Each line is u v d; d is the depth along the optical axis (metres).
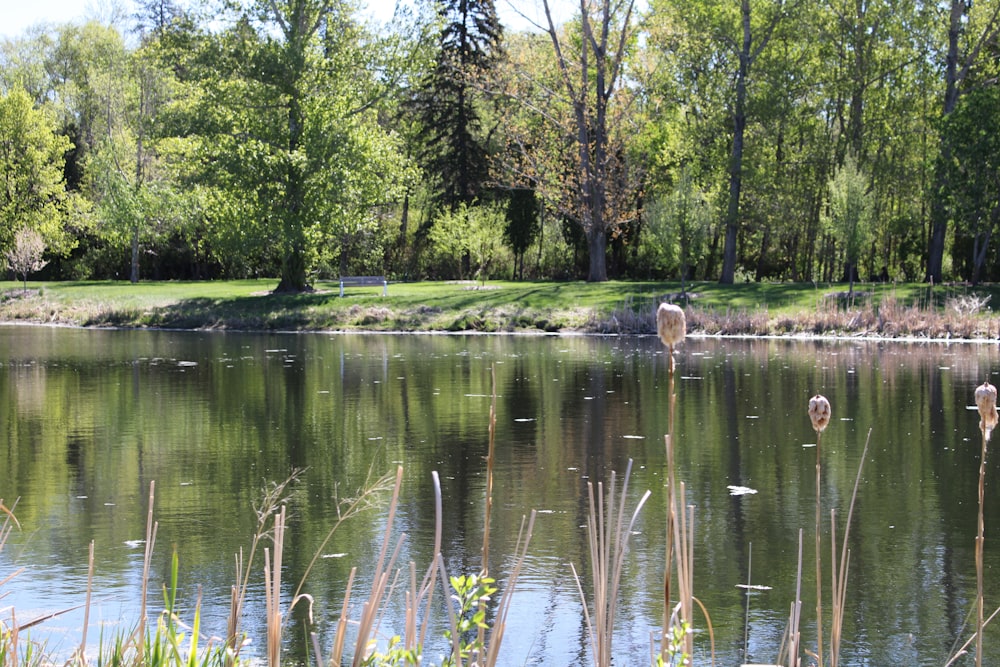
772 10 37.72
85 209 50.16
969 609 6.95
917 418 14.23
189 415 14.84
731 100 37.38
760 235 46.25
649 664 6.02
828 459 11.61
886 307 27.75
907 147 40.91
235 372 20.25
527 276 55.22
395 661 3.72
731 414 14.76
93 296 39.31
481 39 48.06
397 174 36.94
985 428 3.14
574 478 10.80
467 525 9.01
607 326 30.03
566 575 7.68
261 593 7.27
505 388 17.70
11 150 47.75
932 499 9.79
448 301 33.38
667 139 45.31
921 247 43.16
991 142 30.47
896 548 8.28
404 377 19.31
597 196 36.84
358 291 37.47
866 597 7.20
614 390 17.36
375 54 36.12
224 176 34.28
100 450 12.24
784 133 40.06
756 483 10.52
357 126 36.03
